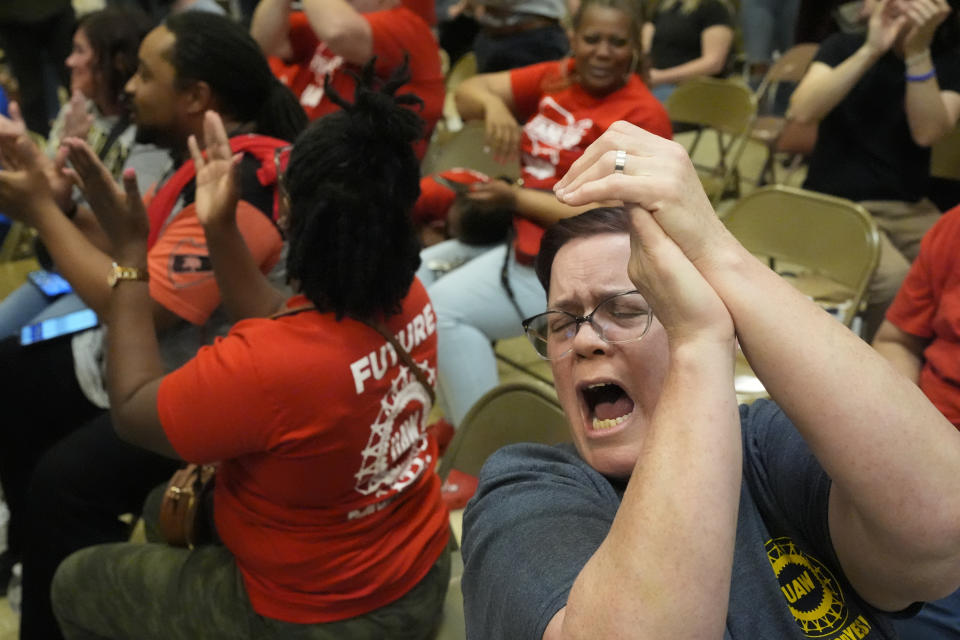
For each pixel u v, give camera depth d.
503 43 3.81
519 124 3.05
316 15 2.80
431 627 1.58
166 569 1.58
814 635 0.91
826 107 3.01
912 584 0.85
